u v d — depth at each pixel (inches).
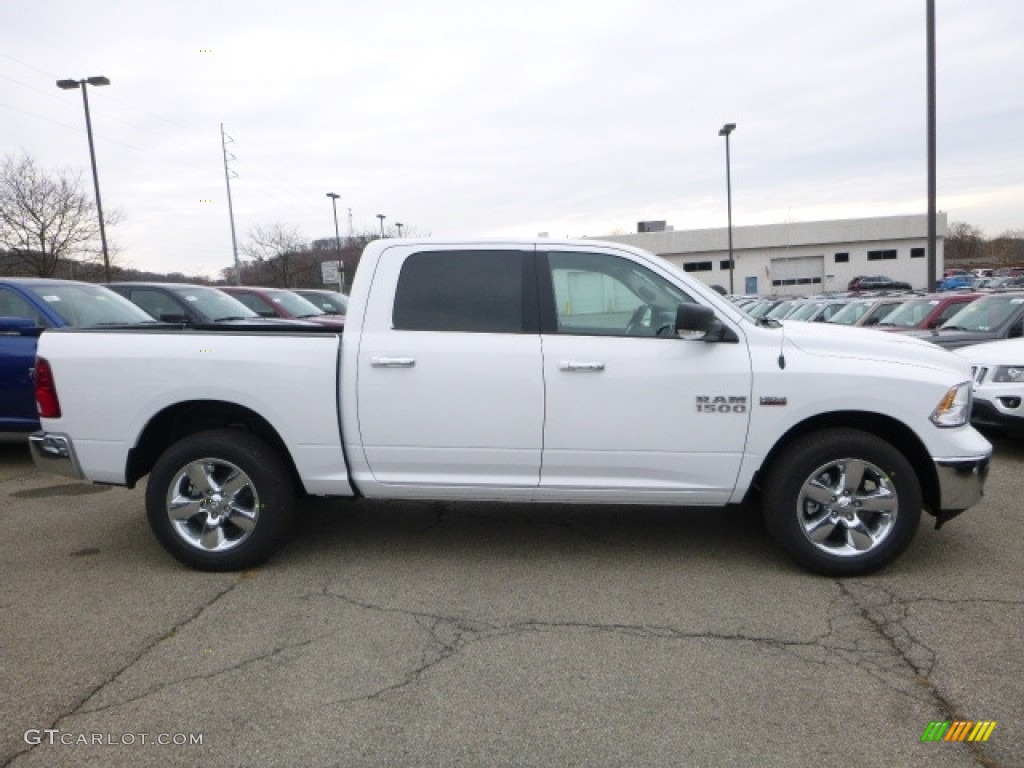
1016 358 270.4
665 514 219.8
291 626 147.6
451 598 160.6
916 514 163.6
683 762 104.4
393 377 168.6
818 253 2386.8
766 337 166.7
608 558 183.5
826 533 166.4
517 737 110.6
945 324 406.3
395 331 170.9
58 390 177.2
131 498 248.5
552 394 166.1
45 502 243.4
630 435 166.2
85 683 126.8
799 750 106.7
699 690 122.6
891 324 469.7
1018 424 267.0
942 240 2304.4
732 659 132.4
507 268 172.2
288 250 2059.5
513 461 169.8
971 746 107.2
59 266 1294.3
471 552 189.0
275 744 109.6
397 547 193.2
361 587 167.0
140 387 173.8
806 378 162.4
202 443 172.9
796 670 128.3
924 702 118.0
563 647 137.9
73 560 186.9
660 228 2674.7
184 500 175.9
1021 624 143.8
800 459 163.8
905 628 142.8
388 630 145.6
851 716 114.7
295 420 171.5
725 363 164.1
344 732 112.3
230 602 159.5
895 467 162.2
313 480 174.7
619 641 139.9
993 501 225.3
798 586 164.1
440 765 104.6
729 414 164.4
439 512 223.5
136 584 170.2
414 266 173.8
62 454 178.7
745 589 162.9
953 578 166.7
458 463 171.0
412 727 113.3
